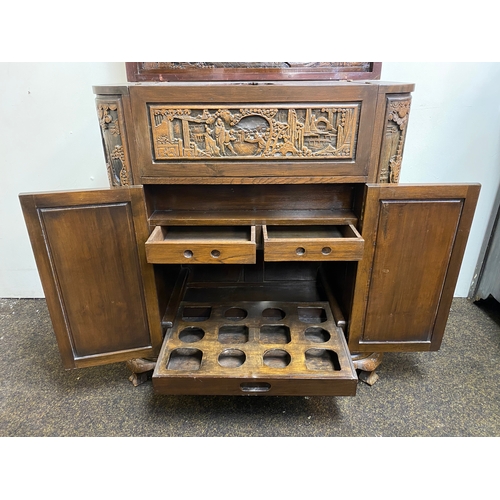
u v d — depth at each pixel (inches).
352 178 34.6
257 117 32.7
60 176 54.2
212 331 40.8
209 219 36.9
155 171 34.3
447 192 33.7
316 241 33.3
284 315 43.7
